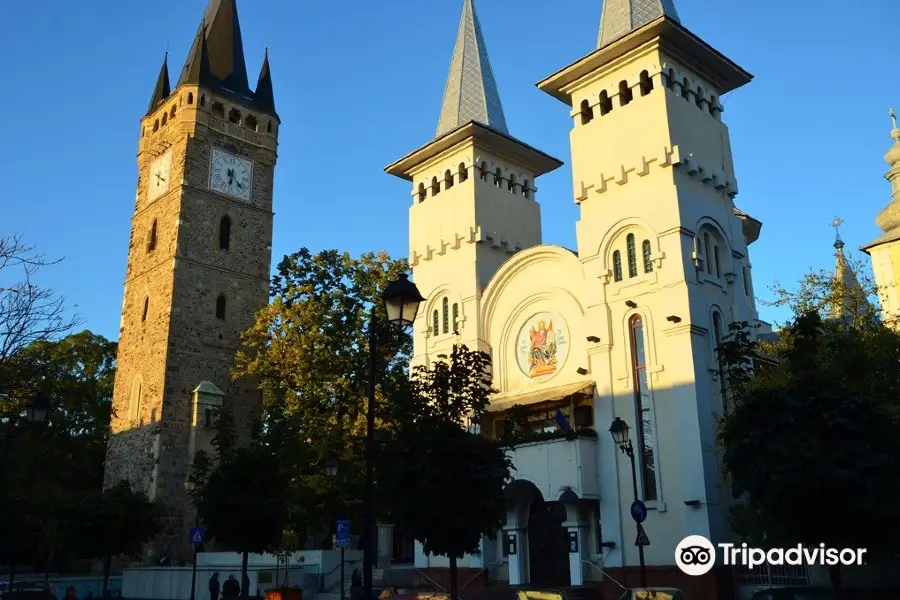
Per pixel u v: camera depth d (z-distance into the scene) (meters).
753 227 51.09
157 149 61.31
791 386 17.25
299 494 43.62
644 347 33.47
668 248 33.41
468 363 22.34
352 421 45.22
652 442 32.16
